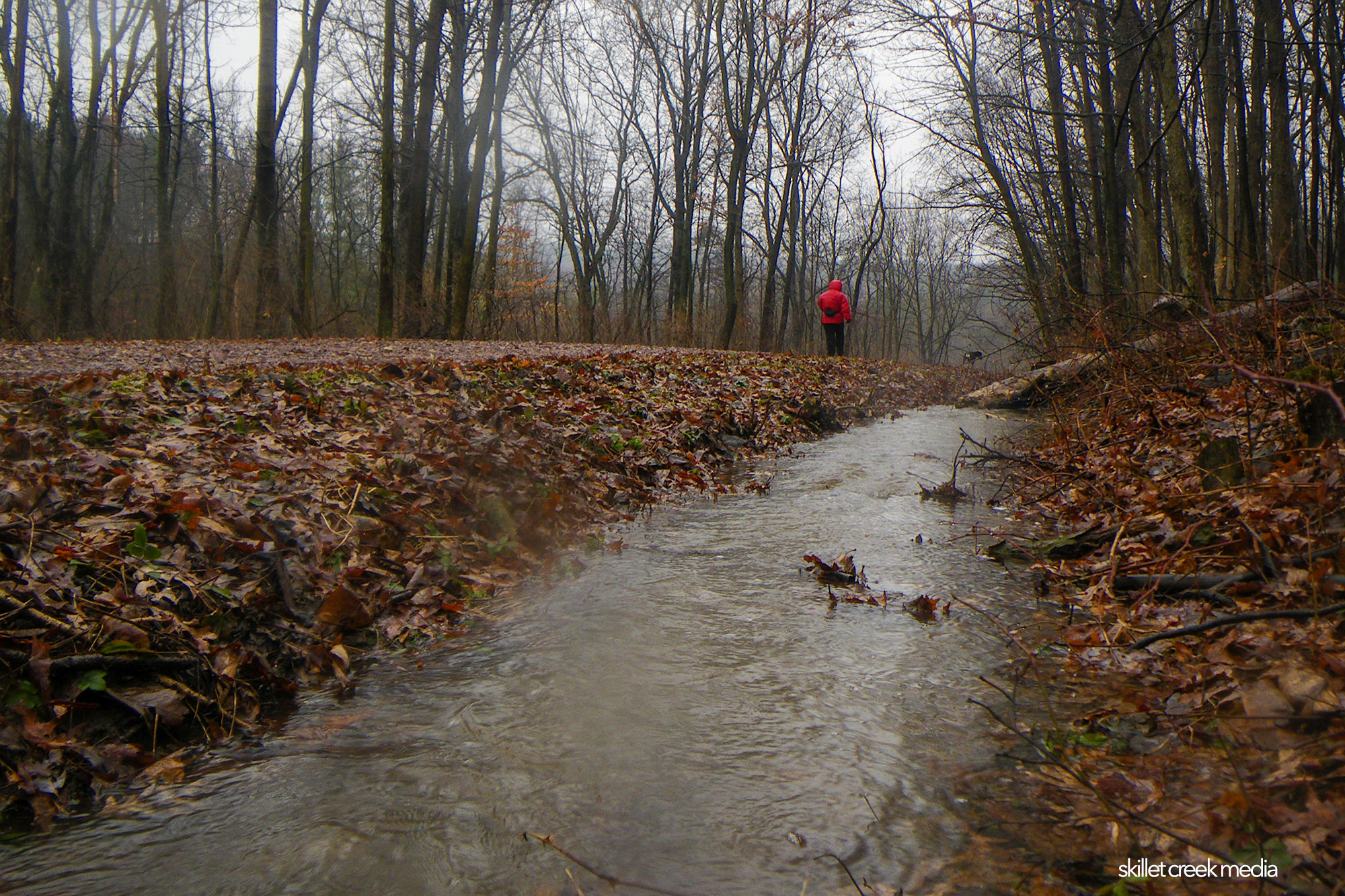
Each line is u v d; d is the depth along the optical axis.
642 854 2.19
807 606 4.14
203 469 4.67
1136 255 21.03
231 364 9.20
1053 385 11.53
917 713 2.98
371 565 4.20
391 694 3.19
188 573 3.50
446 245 28.86
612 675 3.34
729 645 3.64
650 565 4.86
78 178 31.19
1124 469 5.63
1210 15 6.66
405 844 2.24
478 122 21.89
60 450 4.52
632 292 48.47
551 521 5.43
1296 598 3.13
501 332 29.72
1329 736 2.24
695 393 10.66
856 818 2.34
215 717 2.91
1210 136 12.31
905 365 23.66
